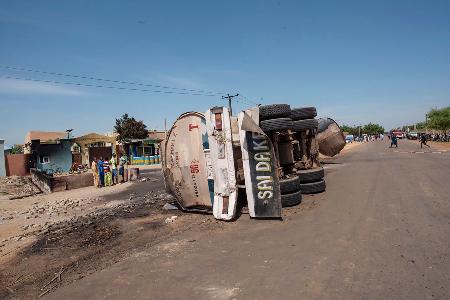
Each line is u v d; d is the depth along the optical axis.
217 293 4.19
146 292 4.41
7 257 6.90
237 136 8.40
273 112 9.03
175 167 9.48
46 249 7.20
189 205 9.51
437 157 19.91
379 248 5.20
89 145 40.72
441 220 6.39
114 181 21.34
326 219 7.17
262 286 4.26
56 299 4.51
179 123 9.32
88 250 6.79
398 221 6.54
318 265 4.75
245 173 7.96
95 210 11.91
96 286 4.77
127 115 60.84
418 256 4.77
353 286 4.05
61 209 12.91
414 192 9.21
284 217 7.71
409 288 3.89
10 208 14.65
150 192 15.48
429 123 61.31
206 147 8.85
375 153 28.47
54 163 36.28
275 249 5.59
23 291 5.02
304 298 3.86
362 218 6.97
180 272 4.98
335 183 11.88
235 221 7.82
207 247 6.05
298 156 11.39
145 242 6.86
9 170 35.94
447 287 3.85
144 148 44.00
